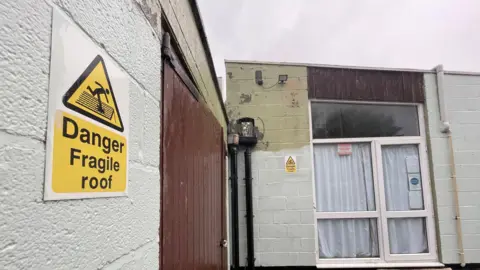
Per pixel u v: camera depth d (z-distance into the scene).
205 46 2.31
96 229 0.68
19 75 0.48
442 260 3.99
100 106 0.72
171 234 1.30
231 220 4.09
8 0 0.47
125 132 0.85
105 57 0.75
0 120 0.45
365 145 4.30
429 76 4.27
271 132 4.22
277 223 4.10
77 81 0.63
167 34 1.30
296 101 4.25
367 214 4.15
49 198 0.54
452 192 4.08
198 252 1.83
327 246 4.17
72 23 0.62
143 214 0.98
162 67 1.28
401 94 4.26
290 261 4.04
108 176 0.74
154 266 1.07
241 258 4.05
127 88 0.88
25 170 0.49
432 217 4.11
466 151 4.14
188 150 1.67
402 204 4.19
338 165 4.28
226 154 3.79
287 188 4.14
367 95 4.26
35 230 0.50
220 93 3.20
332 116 4.32
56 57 0.57
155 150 1.11
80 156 0.63
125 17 0.88
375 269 4.02
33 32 0.52
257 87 4.29
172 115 1.38
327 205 4.22
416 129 4.29
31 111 0.50
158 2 1.18
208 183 2.26
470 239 4.00
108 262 0.73
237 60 4.32
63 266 0.57
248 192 4.08
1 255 0.44
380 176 4.20
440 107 4.19
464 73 4.23
